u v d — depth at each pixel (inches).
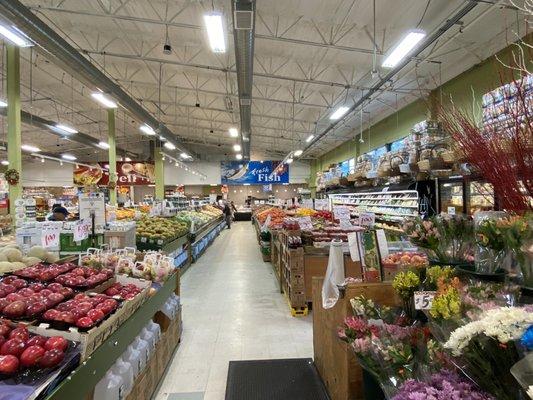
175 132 796.0
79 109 593.0
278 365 123.3
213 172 1053.8
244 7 175.5
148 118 426.0
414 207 295.9
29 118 460.8
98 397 75.7
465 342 41.3
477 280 58.8
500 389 40.9
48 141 821.2
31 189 953.5
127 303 88.8
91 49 351.3
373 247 96.1
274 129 636.7
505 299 49.6
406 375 53.0
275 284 247.1
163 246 226.5
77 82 452.1
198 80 426.3
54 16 289.0
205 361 129.3
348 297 83.4
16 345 60.7
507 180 52.9
